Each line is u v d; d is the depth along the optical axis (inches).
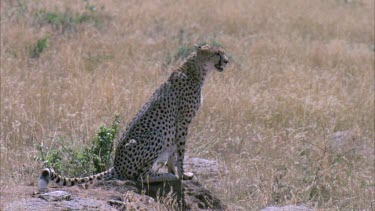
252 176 438.9
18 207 313.0
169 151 371.2
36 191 340.2
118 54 721.6
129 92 546.3
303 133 514.3
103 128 392.8
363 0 1285.7
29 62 673.6
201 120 530.6
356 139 530.9
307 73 679.7
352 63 775.7
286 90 605.6
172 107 367.9
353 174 462.0
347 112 581.3
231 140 503.8
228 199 406.9
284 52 789.2
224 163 459.2
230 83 599.2
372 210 402.9
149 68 655.8
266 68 693.3
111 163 393.7
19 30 765.3
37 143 449.1
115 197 339.9
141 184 357.7
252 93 582.6
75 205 321.4
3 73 589.9
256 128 526.3
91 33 810.2
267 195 410.3
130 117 497.4
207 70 377.4
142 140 355.3
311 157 483.8
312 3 1181.1
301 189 424.5
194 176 393.1
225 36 882.1
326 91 618.8
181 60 713.6
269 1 1142.3
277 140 505.0
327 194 429.7
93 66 666.8
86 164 391.5
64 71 634.8
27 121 485.1
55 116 504.7
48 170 336.8
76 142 437.1
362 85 655.8
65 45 732.7
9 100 512.4
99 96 534.0
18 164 421.1
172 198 355.3
